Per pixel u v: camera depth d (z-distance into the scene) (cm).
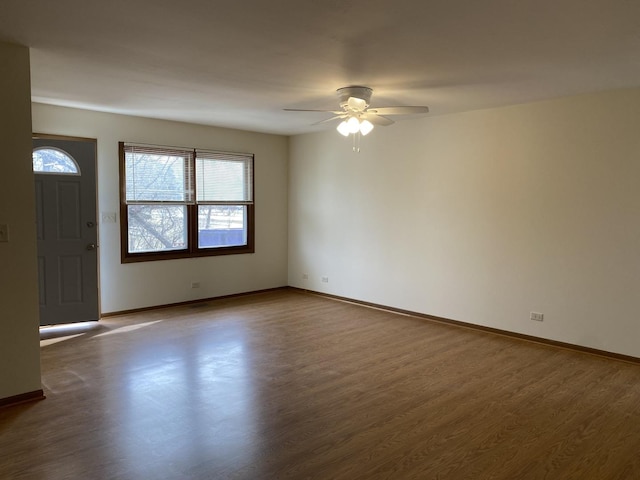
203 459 251
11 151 306
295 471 240
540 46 296
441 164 532
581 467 247
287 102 475
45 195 492
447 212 530
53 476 234
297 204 713
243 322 536
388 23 260
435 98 443
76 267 516
